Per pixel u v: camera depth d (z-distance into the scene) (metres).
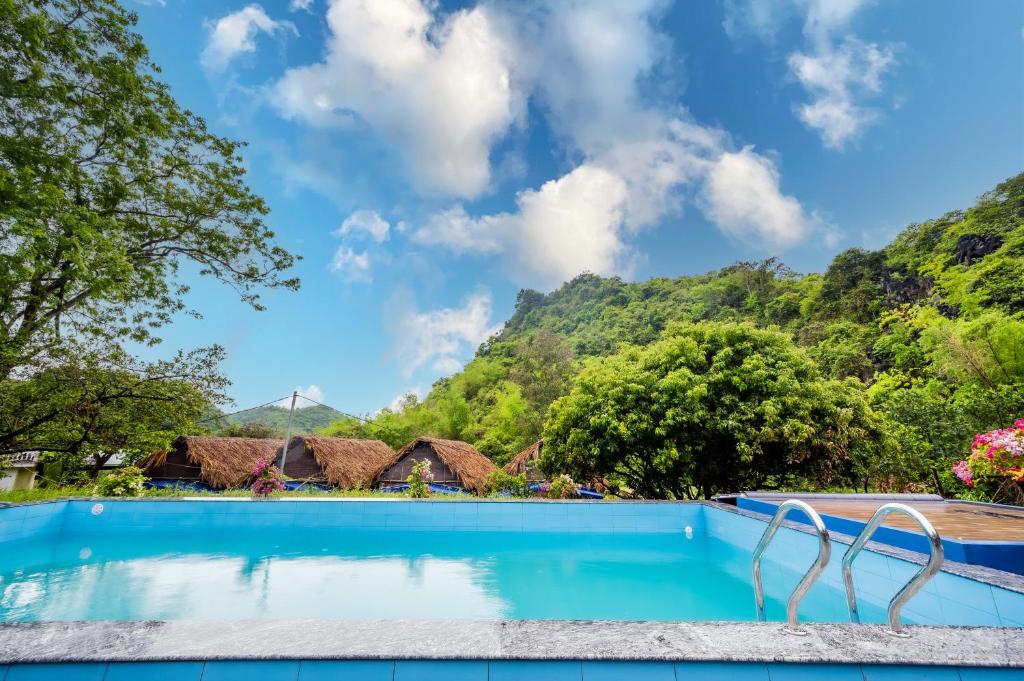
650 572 4.57
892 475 9.62
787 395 8.91
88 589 3.83
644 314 55.53
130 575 4.25
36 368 8.65
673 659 1.34
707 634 1.48
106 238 7.98
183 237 10.62
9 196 6.63
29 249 6.78
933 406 8.93
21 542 5.10
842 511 4.71
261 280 11.63
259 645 1.36
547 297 81.00
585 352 52.41
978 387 9.38
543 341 48.75
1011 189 35.69
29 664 1.28
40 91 7.75
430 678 1.32
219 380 10.84
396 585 4.15
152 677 1.29
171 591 3.85
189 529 5.98
